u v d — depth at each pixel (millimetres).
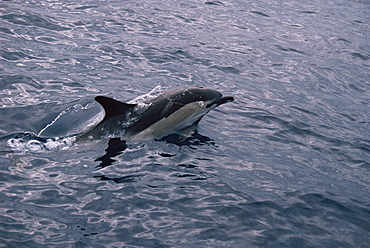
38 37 11969
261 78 11539
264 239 5438
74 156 6969
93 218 5523
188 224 5582
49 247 4930
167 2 17234
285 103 10156
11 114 8109
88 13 14438
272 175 7035
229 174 6891
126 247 5055
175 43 13070
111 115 7574
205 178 6672
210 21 15812
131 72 10711
